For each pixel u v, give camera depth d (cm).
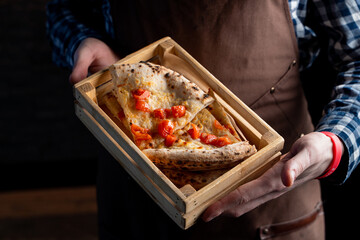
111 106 81
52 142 181
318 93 124
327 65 118
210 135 75
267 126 75
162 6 85
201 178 72
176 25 86
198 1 83
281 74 90
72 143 182
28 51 169
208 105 79
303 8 89
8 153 181
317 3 88
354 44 88
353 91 83
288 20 87
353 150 78
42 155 183
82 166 184
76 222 164
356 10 86
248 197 71
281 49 88
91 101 78
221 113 77
